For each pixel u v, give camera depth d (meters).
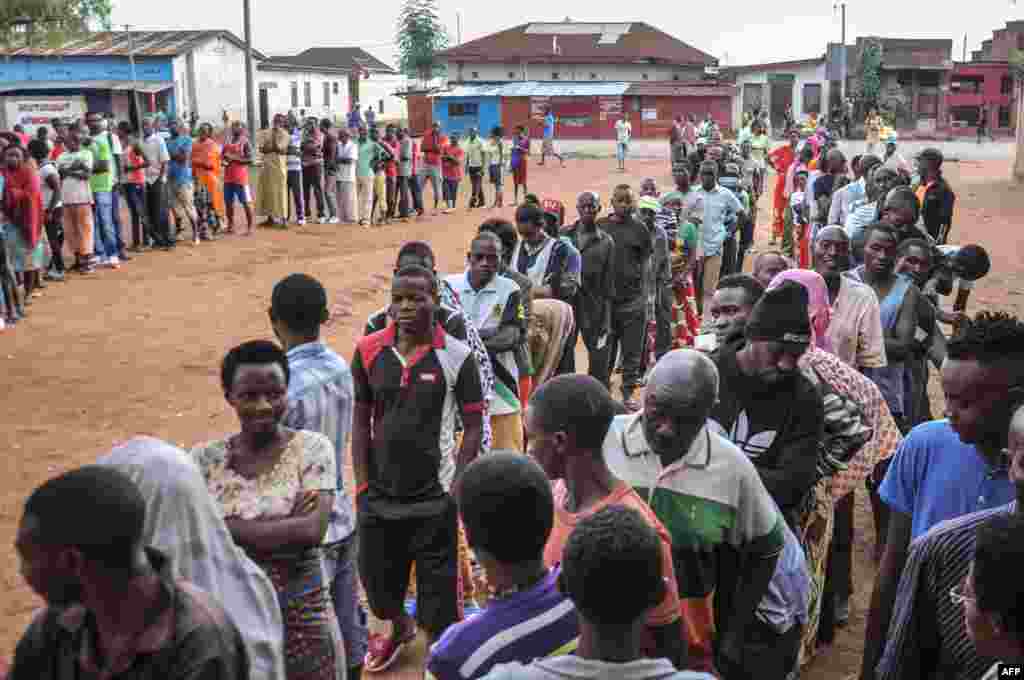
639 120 60.03
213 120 48.91
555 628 2.98
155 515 3.00
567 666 2.56
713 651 4.23
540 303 8.20
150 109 44.19
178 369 11.66
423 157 26.34
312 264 18.14
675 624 3.43
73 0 21.08
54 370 11.48
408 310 5.09
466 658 3.00
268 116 60.34
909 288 6.76
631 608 2.54
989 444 3.61
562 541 3.50
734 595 4.15
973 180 34.12
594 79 69.06
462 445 5.32
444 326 5.77
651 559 2.55
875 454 5.32
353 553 4.79
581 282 9.82
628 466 4.04
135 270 17.08
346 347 12.60
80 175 16.28
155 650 2.50
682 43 71.06
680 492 3.96
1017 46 77.31
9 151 14.12
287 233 21.66
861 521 7.84
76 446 9.09
